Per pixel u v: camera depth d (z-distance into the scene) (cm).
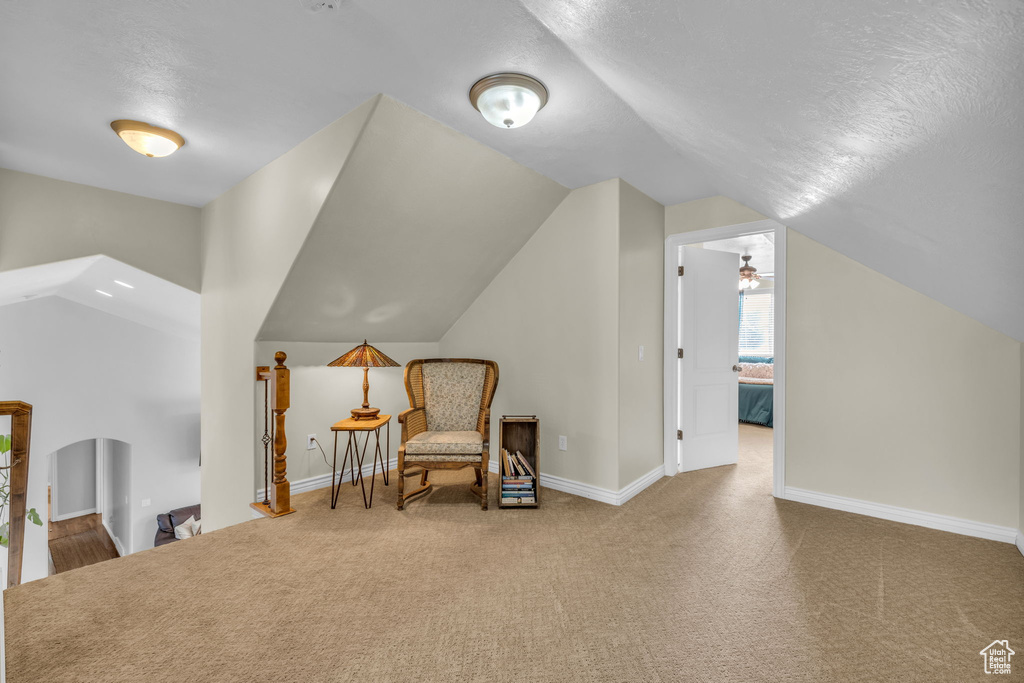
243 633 170
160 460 649
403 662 155
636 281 324
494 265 356
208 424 377
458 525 269
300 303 306
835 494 292
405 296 344
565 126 234
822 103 97
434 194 274
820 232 249
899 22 61
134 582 205
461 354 399
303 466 337
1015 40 52
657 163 279
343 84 205
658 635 169
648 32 104
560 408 331
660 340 358
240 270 330
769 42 83
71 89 210
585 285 316
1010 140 73
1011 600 190
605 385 307
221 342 355
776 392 312
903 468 270
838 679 147
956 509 255
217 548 239
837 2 62
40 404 560
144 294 443
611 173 296
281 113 232
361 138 227
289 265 279
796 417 305
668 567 219
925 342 262
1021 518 234
